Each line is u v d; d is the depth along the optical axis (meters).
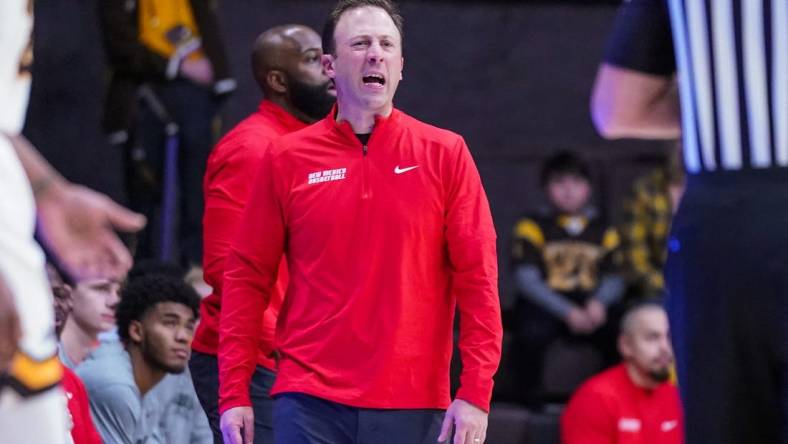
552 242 19.75
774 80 6.98
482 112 22.89
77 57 22.00
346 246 9.20
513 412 18.67
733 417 7.10
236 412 9.66
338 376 9.12
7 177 6.42
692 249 7.12
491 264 9.26
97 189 21.83
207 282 11.38
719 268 7.02
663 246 20.12
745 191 7.01
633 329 16.28
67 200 6.50
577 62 23.02
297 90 11.77
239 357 9.73
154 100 17.02
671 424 16.36
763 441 7.16
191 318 12.81
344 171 9.32
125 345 12.84
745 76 7.04
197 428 13.15
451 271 9.38
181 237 17.14
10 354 6.24
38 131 21.88
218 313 11.41
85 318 13.29
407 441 9.12
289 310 9.52
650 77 7.60
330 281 9.22
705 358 7.10
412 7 22.89
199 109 17.11
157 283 12.75
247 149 11.26
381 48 9.38
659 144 22.67
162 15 16.98
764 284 6.92
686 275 7.16
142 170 17.25
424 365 9.19
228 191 11.23
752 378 7.07
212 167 11.46
